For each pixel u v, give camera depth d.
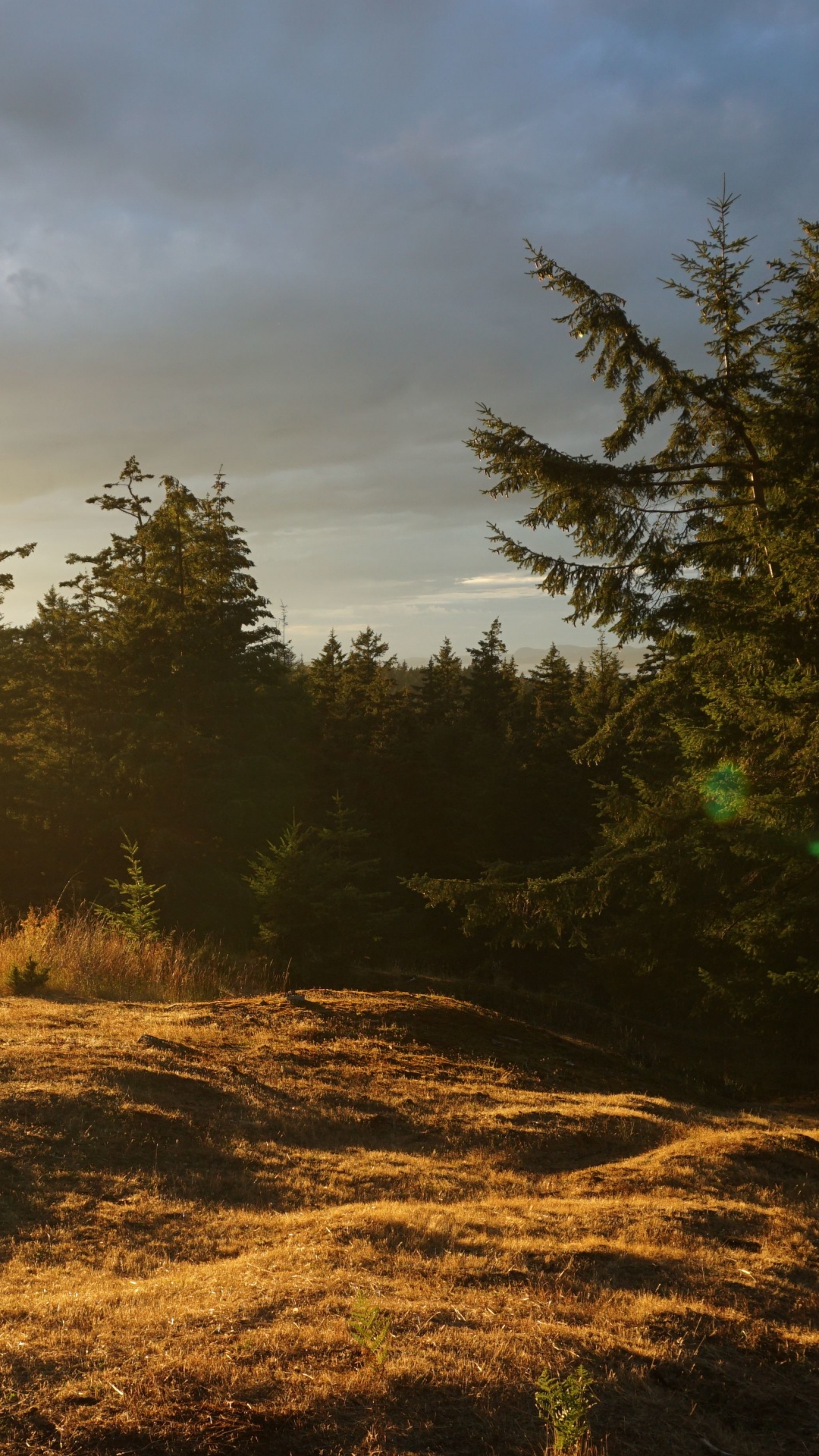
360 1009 11.76
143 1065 7.64
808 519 13.79
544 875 17.14
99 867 28.70
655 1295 4.66
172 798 28.56
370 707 42.59
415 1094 8.59
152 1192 5.49
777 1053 18.92
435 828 34.94
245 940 23.28
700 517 14.88
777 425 14.02
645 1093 11.04
